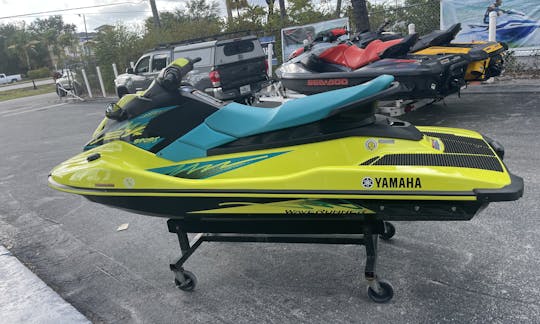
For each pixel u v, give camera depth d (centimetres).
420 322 252
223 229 290
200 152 280
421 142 250
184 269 333
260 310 282
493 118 674
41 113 1616
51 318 297
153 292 320
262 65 1036
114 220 466
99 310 305
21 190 618
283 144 258
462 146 261
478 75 664
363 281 300
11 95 3272
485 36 1042
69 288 339
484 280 285
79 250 405
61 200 552
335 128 251
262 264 338
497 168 235
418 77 601
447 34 696
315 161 251
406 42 636
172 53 1046
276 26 1588
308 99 254
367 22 1189
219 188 263
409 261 317
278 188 251
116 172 289
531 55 996
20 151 898
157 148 290
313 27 1272
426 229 362
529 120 638
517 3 978
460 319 251
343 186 239
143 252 385
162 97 287
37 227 472
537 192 404
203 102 282
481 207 228
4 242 441
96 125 1111
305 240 283
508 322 245
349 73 659
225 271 334
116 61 1994
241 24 1695
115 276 349
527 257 305
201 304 297
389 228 343
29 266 384
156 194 278
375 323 255
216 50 945
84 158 319
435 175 225
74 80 2083
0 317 304
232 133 271
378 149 245
